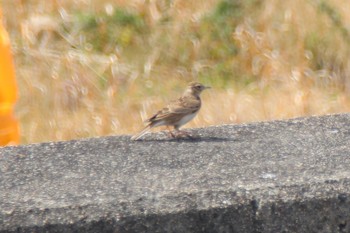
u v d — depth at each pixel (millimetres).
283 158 7902
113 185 7234
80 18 16219
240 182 7223
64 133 13531
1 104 10328
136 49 15875
